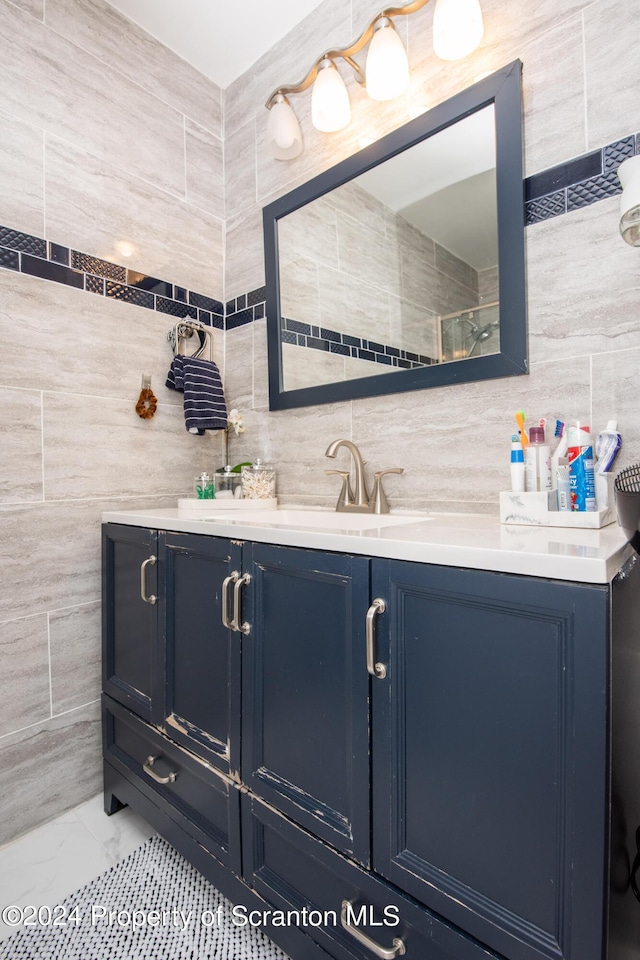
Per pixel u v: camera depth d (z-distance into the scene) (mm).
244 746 996
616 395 979
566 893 579
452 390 1229
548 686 594
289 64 1628
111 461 1538
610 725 553
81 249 1464
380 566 763
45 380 1383
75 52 1458
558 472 958
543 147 1065
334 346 1472
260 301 1733
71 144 1443
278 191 1664
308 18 1566
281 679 925
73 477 1445
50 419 1395
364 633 779
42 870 1195
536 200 1076
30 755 1343
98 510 1504
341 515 1331
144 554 1286
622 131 970
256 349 1747
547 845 594
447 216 1209
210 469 1813
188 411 1618
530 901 608
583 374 1019
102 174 1518
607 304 989
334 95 1368
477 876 657
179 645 1177
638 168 744
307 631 876
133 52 1606
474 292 1166
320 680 853
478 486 1185
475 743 659
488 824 646
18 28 1337
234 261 1826
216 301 1838
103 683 1439
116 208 1552
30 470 1352
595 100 1000
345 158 1445
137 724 1292
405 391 1302
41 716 1367
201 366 1670
